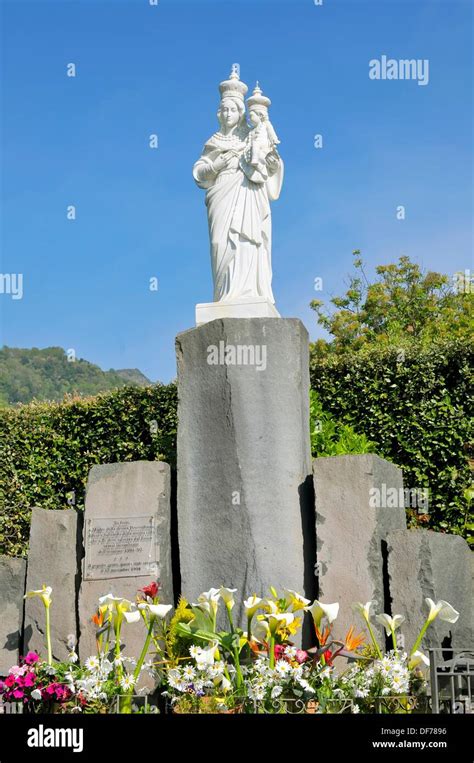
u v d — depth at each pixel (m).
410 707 7.15
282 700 6.88
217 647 7.53
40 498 14.27
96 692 7.49
